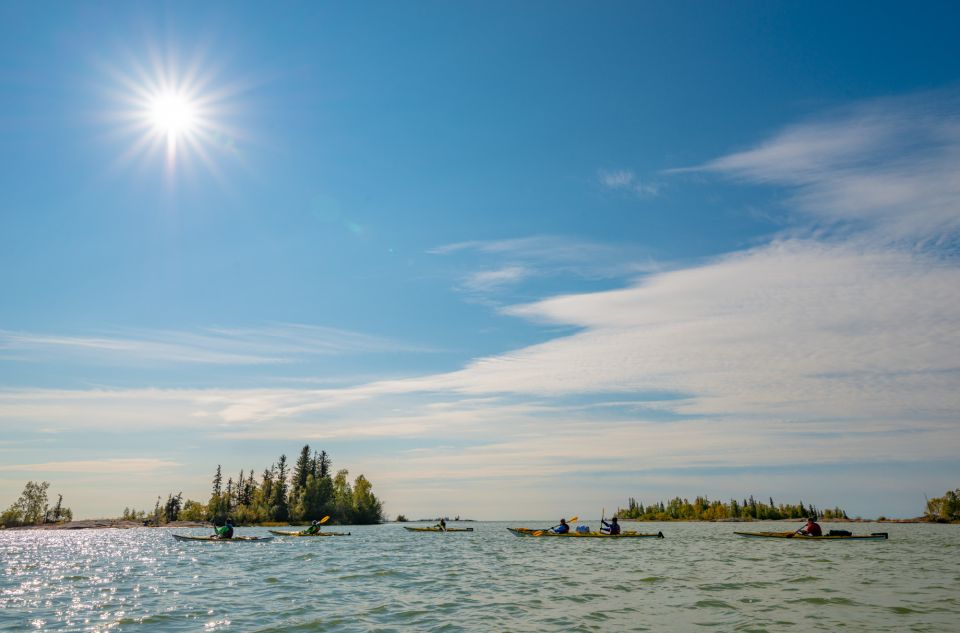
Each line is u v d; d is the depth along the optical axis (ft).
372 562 103.86
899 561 102.42
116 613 53.11
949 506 469.98
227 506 427.74
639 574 82.58
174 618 50.52
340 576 81.71
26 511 476.13
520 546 147.84
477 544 156.66
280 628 46.14
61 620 50.24
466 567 93.81
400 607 55.52
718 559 107.34
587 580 75.72
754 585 70.28
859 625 46.60
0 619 51.01
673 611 52.90
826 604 56.49
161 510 486.38
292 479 449.06
